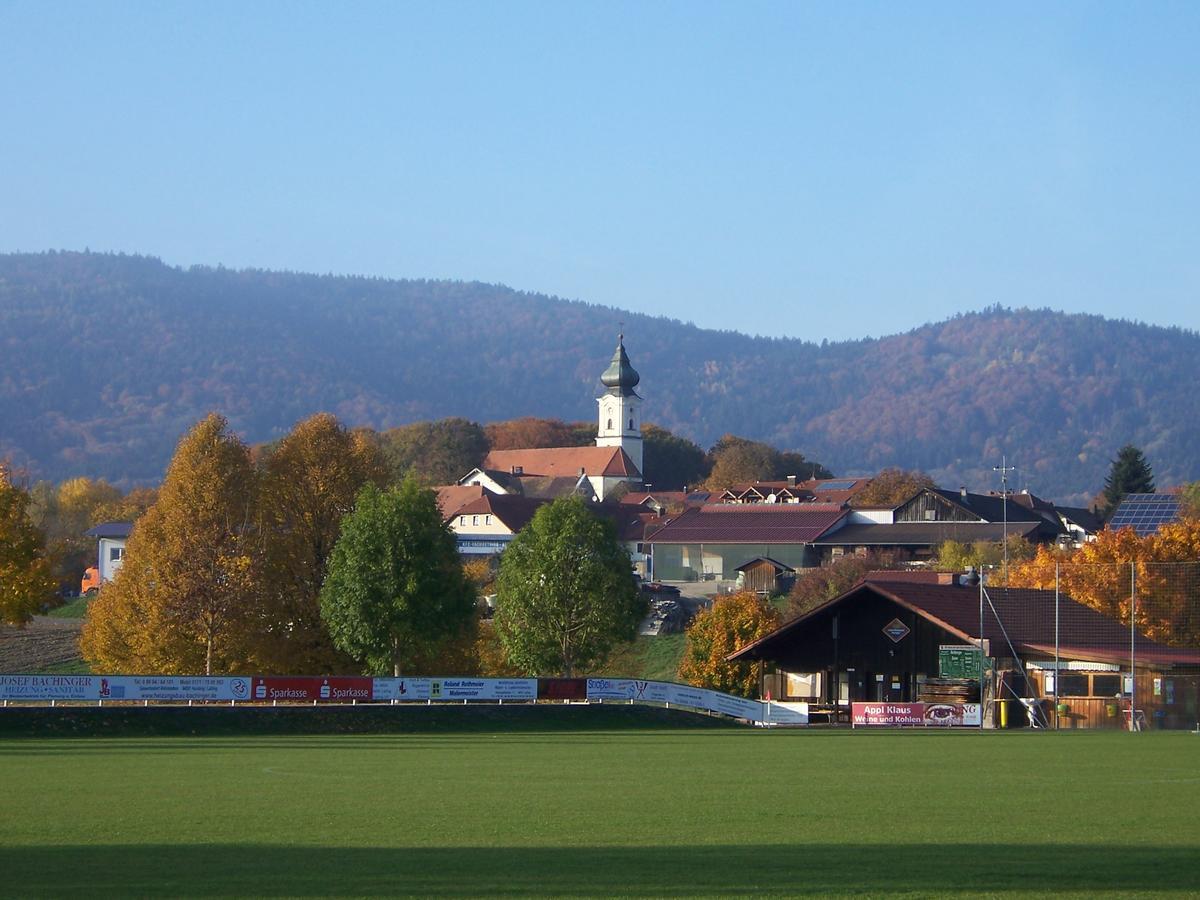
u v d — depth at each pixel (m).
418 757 49.38
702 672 112.31
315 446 101.38
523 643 100.31
